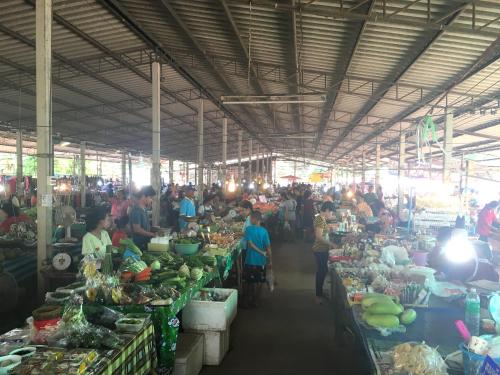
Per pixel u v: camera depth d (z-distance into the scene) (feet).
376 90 33.04
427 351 7.39
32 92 38.14
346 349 15.11
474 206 41.70
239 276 23.31
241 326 17.57
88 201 55.31
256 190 78.33
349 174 132.77
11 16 23.63
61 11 24.94
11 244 20.86
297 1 19.75
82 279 12.21
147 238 20.61
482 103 31.01
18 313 17.75
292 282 25.54
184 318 13.89
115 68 35.63
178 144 87.35
